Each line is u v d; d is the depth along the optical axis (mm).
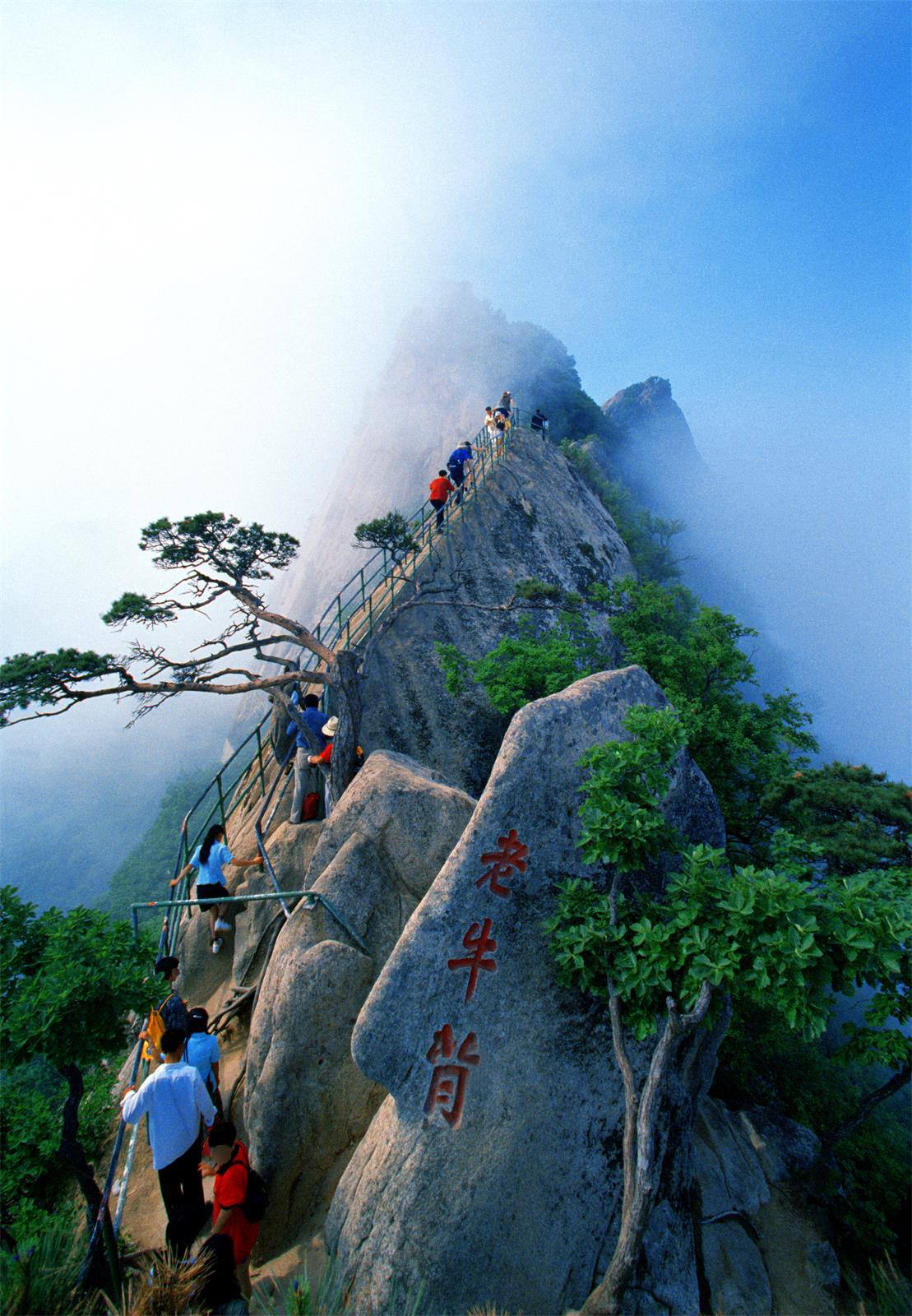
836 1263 6789
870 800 11812
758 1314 5922
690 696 15336
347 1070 6715
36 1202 7125
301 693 12469
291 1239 6074
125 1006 4750
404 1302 4887
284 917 8578
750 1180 7316
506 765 6191
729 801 13961
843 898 4953
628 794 5789
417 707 14461
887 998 5945
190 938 9000
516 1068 5656
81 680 9109
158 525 9969
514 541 20250
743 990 5180
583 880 6086
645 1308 5246
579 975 5844
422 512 19266
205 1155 6516
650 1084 4988
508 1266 5105
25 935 4922
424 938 5777
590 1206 5449
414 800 8375
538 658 13211
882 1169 9094
